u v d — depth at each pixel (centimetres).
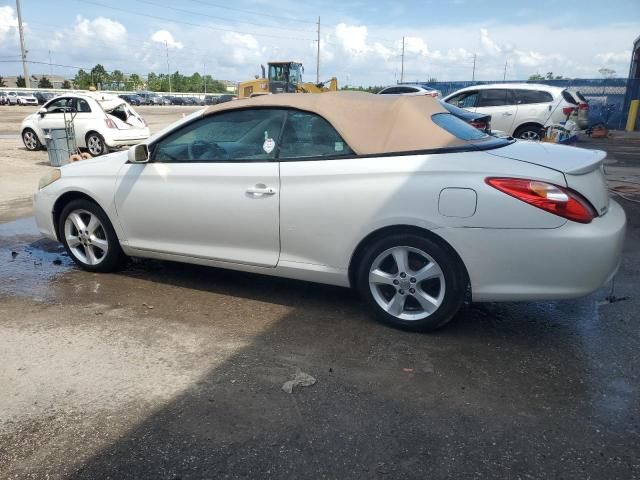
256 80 2692
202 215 398
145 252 440
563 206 300
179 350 330
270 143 377
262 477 222
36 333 352
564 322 370
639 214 695
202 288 437
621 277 458
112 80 11338
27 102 5375
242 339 345
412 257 343
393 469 227
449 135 345
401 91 1820
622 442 243
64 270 484
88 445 242
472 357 321
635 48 2722
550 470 226
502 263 314
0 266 495
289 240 371
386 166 336
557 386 289
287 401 276
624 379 296
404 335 350
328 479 221
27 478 222
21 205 766
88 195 450
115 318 377
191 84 12406
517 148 359
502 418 261
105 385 289
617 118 2362
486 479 221
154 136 421
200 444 242
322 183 352
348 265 358
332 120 357
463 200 314
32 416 262
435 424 257
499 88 1345
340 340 343
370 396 280
